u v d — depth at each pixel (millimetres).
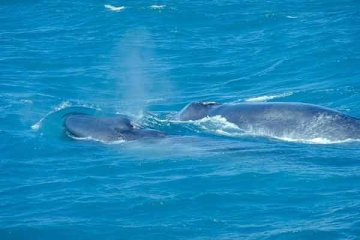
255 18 166125
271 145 89500
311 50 135500
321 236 63500
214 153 85625
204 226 66500
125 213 69688
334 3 178000
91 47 147375
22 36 158125
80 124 94750
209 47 144500
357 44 137750
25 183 78500
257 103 99688
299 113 95000
